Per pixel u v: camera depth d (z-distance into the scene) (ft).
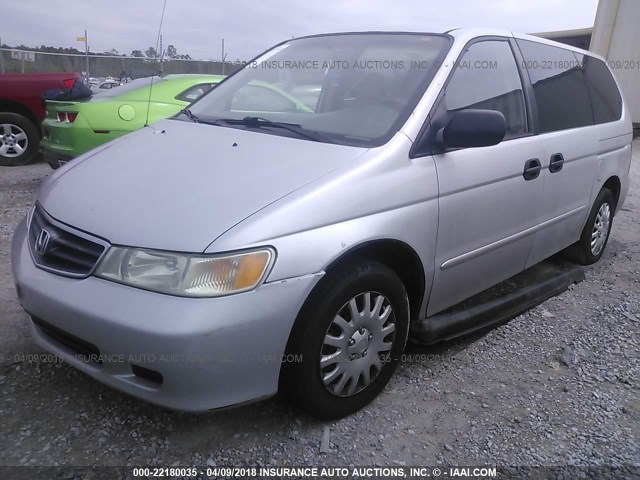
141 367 7.01
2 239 15.48
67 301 7.25
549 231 12.53
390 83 9.90
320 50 11.58
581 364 10.47
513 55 11.63
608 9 46.14
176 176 8.19
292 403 8.10
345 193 7.84
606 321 12.28
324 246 7.47
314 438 8.11
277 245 7.13
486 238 10.38
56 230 7.88
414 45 10.59
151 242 7.00
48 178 9.75
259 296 6.97
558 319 12.35
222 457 7.65
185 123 10.66
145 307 6.78
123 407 8.48
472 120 8.88
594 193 14.24
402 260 9.02
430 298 9.64
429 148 9.12
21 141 26.96
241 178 7.93
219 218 7.16
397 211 8.42
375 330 8.51
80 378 9.13
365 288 8.14
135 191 7.97
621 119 15.83
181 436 7.99
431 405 9.06
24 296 7.93
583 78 14.40
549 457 7.96
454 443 8.19
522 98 11.53
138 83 21.09
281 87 10.98
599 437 8.41
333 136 9.17
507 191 10.57
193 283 6.78
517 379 9.92
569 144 12.62
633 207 23.27
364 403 8.76
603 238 15.74
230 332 6.81
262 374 7.29
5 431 7.84
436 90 9.48
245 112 10.71
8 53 38.65
